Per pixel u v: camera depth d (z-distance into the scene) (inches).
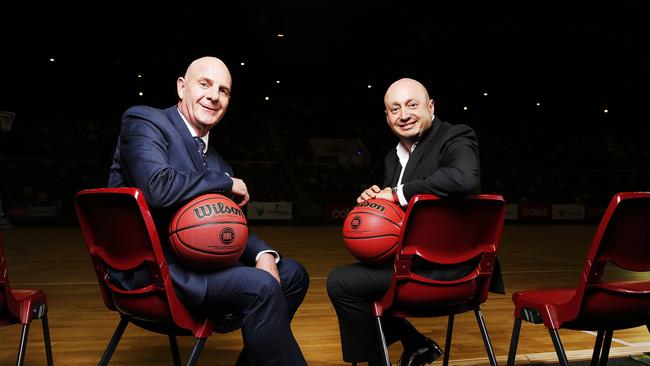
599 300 60.8
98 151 738.8
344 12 532.4
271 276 59.9
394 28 569.3
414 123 77.9
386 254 67.5
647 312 63.7
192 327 59.4
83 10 526.6
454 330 126.4
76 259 273.9
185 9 532.4
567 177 806.5
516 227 592.1
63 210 610.5
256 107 946.1
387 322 80.2
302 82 838.5
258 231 501.7
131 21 554.3
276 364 58.6
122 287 62.0
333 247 345.7
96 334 121.0
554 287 197.5
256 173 738.2
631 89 703.7
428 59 647.1
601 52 571.8
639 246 61.0
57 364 98.0
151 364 98.3
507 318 140.6
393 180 85.9
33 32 573.0
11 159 671.1
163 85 788.6
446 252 65.5
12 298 60.2
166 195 57.5
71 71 719.7
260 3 520.7
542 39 558.3
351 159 815.1
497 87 748.6
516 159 866.8
